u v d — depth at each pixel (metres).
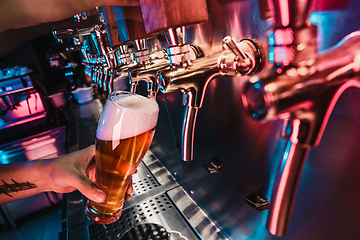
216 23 0.54
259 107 0.25
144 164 1.20
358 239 0.37
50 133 2.63
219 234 0.73
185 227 0.78
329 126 0.37
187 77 0.39
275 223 0.29
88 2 0.36
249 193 0.60
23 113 2.83
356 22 0.29
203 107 0.69
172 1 0.33
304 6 0.24
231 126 0.60
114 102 0.42
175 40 0.37
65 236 0.81
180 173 0.98
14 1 0.30
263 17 0.41
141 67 0.59
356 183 0.35
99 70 0.93
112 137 0.41
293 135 0.27
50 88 3.26
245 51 0.38
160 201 0.91
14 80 2.69
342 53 0.22
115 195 0.48
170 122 0.98
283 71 0.24
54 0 0.33
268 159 0.51
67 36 0.83
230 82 0.56
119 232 0.77
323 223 0.42
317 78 0.23
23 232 2.43
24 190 0.58
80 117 2.01
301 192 0.45
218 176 0.71
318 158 0.40
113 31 0.67
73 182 0.49
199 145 0.77
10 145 2.47
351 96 0.33
